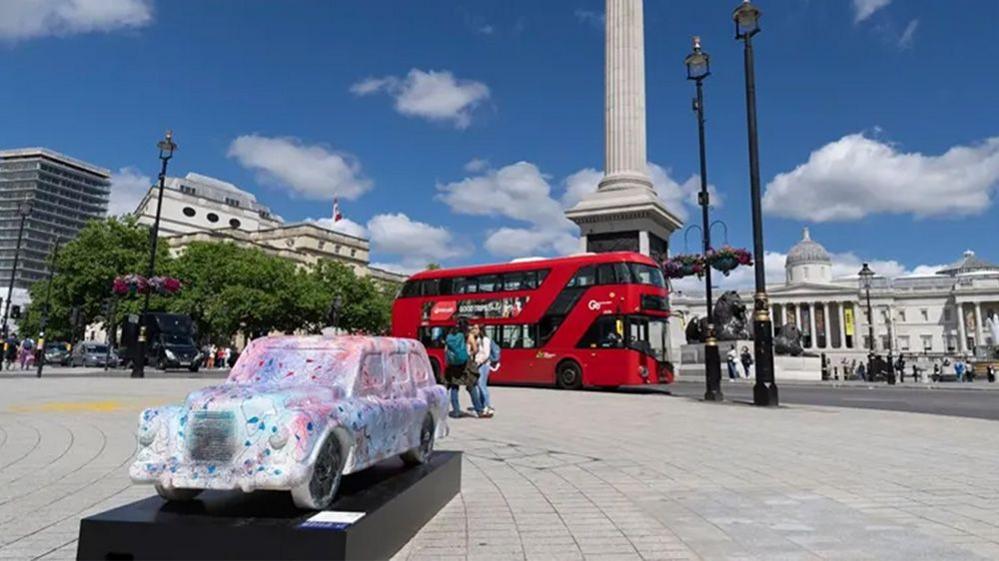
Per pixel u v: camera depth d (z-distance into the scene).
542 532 5.46
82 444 9.89
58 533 5.36
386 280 116.50
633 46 37.31
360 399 5.09
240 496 4.77
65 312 64.00
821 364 45.44
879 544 5.09
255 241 98.12
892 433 12.02
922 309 120.00
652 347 23.25
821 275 122.19
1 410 14.38
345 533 3.94
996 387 33.91
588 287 23.91
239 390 4.61
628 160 36.22
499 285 25.83
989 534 5.38
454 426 12.98
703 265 23.42
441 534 5.38
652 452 9.88
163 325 41.66
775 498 6.78
